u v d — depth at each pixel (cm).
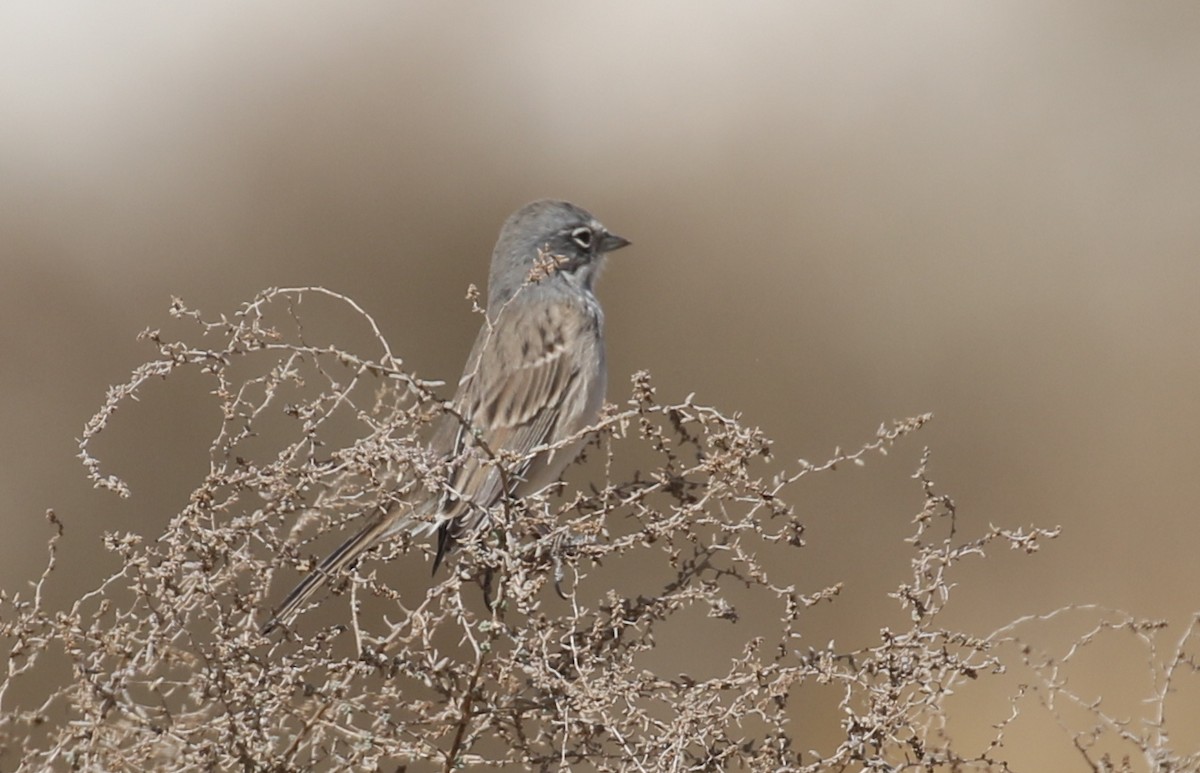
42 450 2073
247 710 743
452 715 768
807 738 1570
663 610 816
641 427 827
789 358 2533
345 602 1458
